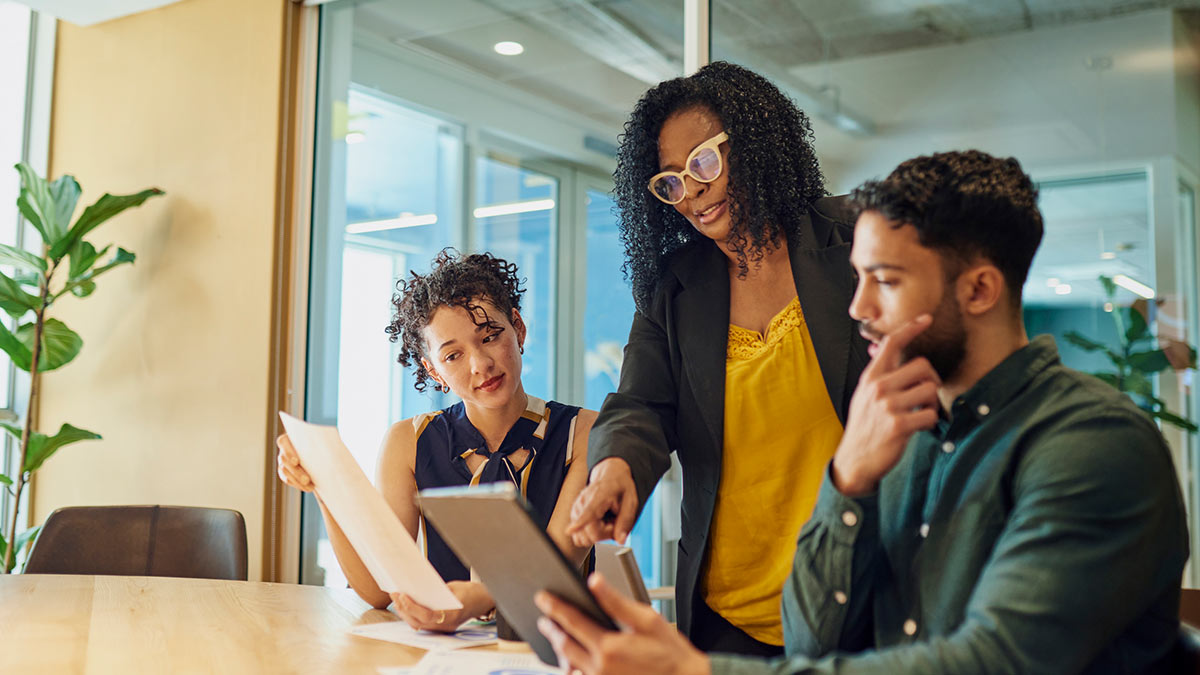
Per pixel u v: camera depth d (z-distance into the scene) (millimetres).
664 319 1573
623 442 1357
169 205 3869
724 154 1452
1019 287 990
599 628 844
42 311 3695
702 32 2873
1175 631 932
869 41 2594
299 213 3658
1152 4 2242
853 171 2594
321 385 3555
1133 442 875
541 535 833
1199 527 2113
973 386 997
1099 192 2268
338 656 1312
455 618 1465
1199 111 2188
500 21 3258
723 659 839
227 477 3623
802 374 1429
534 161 3125
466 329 1735
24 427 3842
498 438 1840
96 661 1290
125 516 2373
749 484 1447
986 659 832
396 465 1854
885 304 984
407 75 3441
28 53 4281
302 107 3689
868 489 992
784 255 1506
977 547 971
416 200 3371
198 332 3746
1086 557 841
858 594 1054
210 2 3844
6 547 3652
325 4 3686
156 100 3949
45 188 3705
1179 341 2156
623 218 1625
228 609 1647
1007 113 2395
